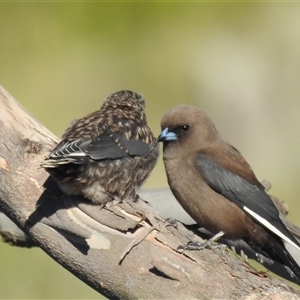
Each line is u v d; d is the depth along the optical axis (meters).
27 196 10.76
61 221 10.47
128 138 11.45
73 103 19.25
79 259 10.38
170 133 12.43
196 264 10.07
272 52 20.42
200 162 12.29
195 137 12.43
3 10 19.69
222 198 12.23
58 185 10.75
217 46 20.30
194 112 12.52
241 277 9.95
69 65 19.56
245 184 12.26
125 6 19.88
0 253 16.31
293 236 12.55
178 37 20.14
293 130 19.94
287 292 9.72
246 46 20.34
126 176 11.30
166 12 20.16
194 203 12.34
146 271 10.12
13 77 19.34
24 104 19.11
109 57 19.80
